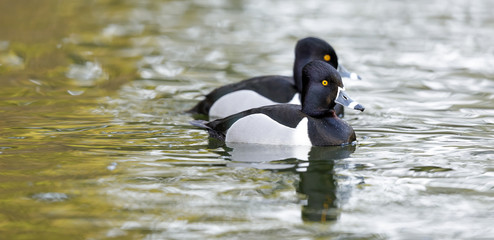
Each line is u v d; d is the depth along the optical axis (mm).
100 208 8500
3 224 7988
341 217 8344
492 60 18797
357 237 7770
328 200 8883
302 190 9227
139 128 12484
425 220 8250
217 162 10445
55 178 9578
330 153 11008
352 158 10742
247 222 8148
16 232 7793
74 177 9633
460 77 17016
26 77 16750
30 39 21188
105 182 9445
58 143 11367
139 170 9984
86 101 14547
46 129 12242
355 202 8820
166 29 23344
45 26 23172
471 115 13602
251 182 9539
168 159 10578
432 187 9375
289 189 9273
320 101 11648
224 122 11867
